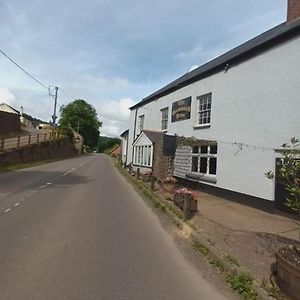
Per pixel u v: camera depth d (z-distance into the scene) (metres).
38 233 7.97
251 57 14.34
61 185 17.70
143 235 8.55
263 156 13.23
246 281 5.57
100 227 8.99
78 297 4.76
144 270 6.04
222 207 13.21
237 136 15.03
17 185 16.70
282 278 5.33
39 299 4.62
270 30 17.58
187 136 20.47
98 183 19.95
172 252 7.30
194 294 5.20
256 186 13.50
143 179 22.53
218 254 6.93
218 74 17.02
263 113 13.40
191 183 19.25
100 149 142.75
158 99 26.73
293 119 11.90
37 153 38.31
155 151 23.78
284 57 12.50
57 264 6.00
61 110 105.62
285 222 10.95
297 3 14.29
